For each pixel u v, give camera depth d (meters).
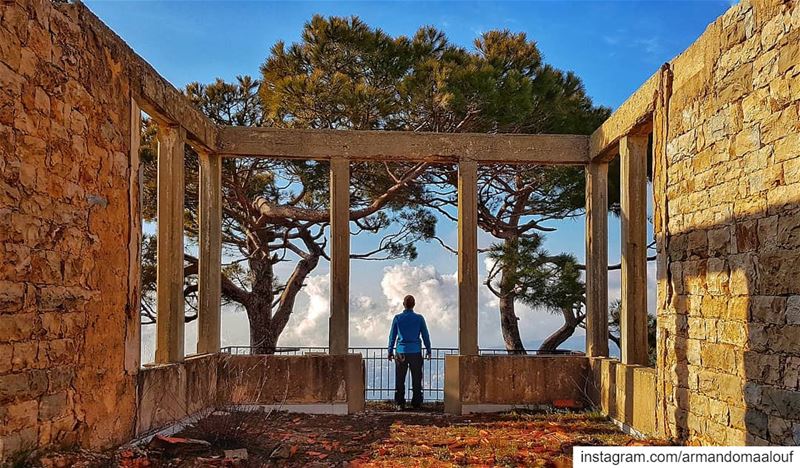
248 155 9.30
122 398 6.21
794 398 4.95
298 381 9.11
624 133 8.31
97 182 5.93
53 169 5.27
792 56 5.06
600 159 9.52
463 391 9.24
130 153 6.56
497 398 9.31
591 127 12.81
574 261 11.75
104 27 6.15
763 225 5.39
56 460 4.97
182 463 5.80
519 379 9.37
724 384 5.88
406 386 11.14
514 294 11.90
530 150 9.53
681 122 6.81
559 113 12.30
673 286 6.88
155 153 11.81
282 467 6.02
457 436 7.41
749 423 5.48
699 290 6.36
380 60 11.73
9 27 4.79
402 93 11.21
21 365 4.83
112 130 6.22
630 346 8.21
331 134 9.34
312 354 9.25
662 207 7.12
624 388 7.98
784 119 5.15
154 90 7.11
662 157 7.15
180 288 7.76
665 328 6.99
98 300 5.87
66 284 5.40
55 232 5.27
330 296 9.27
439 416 8.96
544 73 12.56
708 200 6.25
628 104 8.16
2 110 4.72
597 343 9.38
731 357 5.78
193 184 12.48
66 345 5.37
